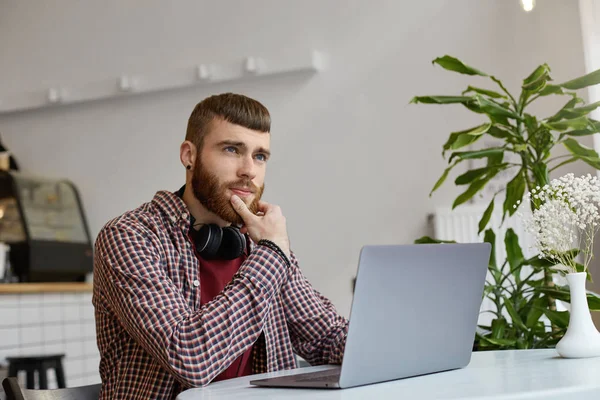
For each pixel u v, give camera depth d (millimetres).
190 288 1651
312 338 1775
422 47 4707
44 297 5074
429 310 1251
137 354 1580
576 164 4141
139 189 5438
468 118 4562
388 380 1211
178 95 5367
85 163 5637
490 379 1139
